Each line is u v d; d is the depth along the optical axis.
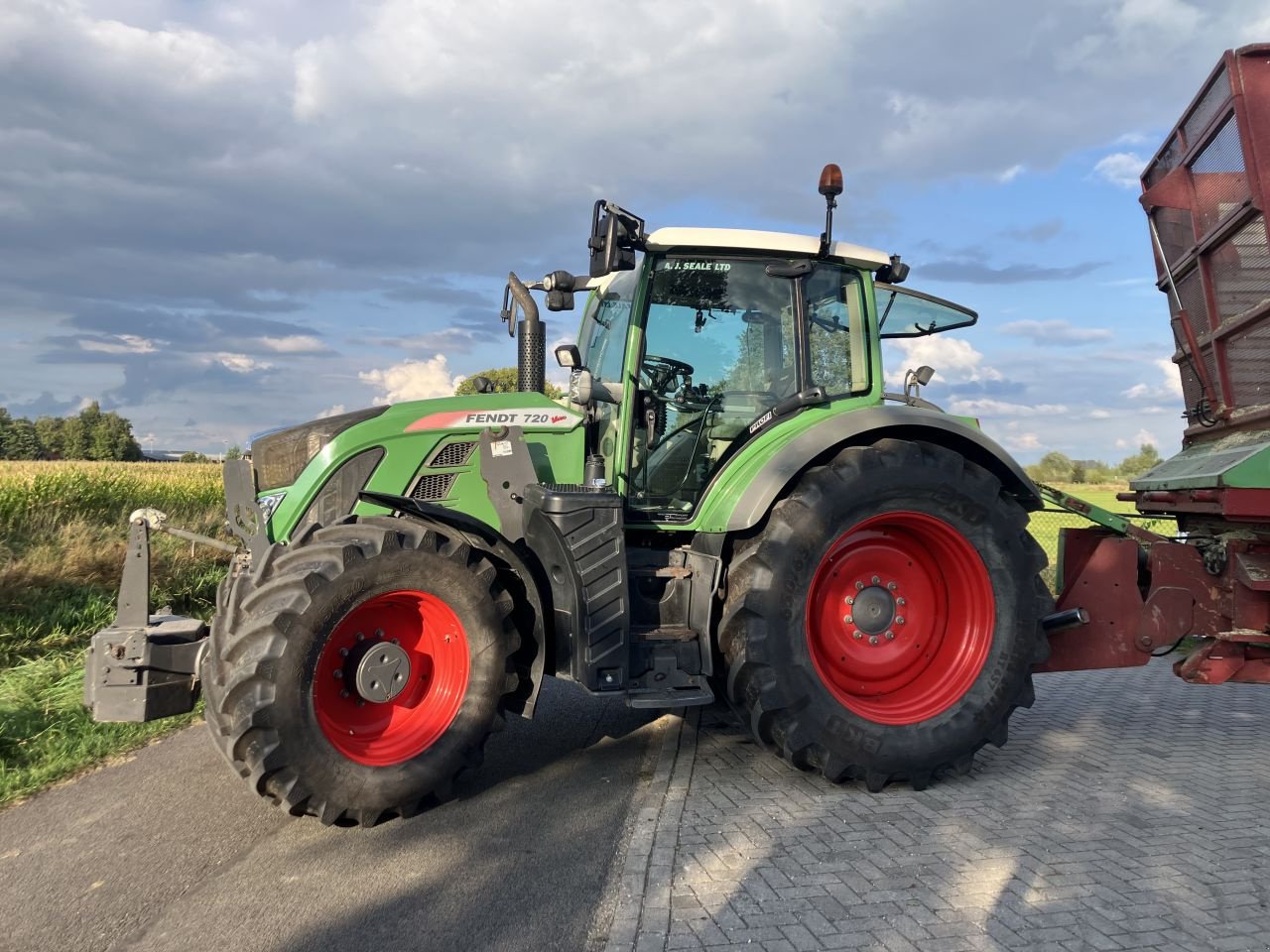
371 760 3.61
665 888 2.97
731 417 4.66
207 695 3.62
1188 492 4.71
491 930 2.76
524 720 5.29
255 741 3.38
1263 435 4.40
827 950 2.57
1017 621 4.25
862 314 4.81
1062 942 2.62
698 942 2.62
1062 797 3.89
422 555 3.72
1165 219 5.17
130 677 3.69
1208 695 5.91
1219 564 4.59
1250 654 4.53
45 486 10.45
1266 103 4.20
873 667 4.34
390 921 2.82
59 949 2.68
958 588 4.36
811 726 3.93
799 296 4.66
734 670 4.00
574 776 4.25
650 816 3.61
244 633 3.43
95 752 4.63
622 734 5.00
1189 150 4.78
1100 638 4.60
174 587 8.50
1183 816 3.64
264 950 2.66
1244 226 4.40
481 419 4.43
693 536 4.56
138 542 3.87
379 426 4.32
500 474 4.33
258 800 3.95
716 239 4.41
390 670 3.68
